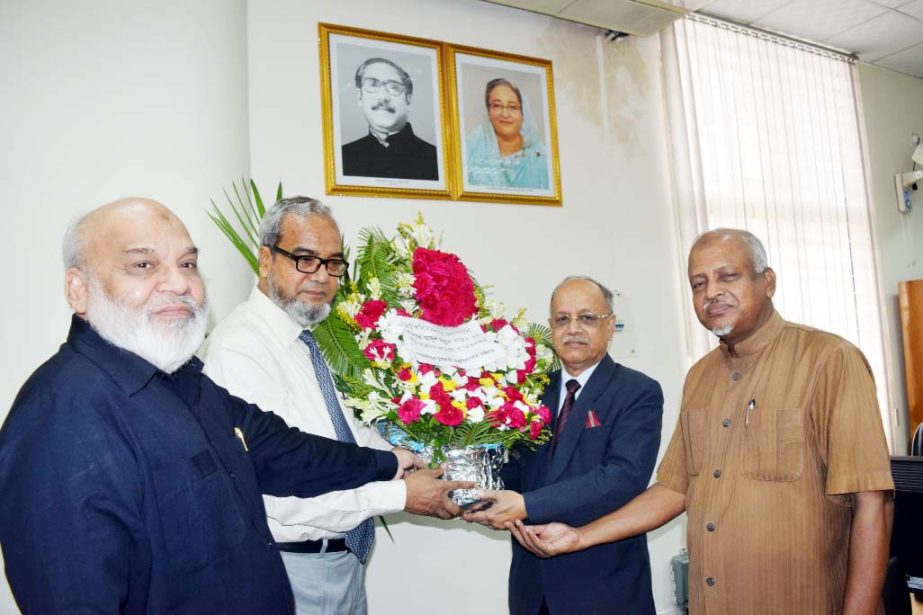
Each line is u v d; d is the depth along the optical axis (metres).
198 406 1.16
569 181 3.41
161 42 2.03
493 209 3.16
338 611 1.54
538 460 1.79
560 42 3.46
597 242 3.46
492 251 3.13
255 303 1.65
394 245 1.74
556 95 3.42
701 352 3.63
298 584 1.48
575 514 1.60
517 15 3.33
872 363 4.64
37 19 1.85
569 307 1.74
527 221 3.25
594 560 1.64
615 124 3.61
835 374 1.37
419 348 1.56
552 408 1.84
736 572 1.40
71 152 1.84
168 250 1.07
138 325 1.02
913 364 4.67
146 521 0.96
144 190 1.94
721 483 1.47
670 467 1.71
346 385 1.59
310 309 1.59
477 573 2.91
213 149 2.10
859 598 1.29
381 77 2.89
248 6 2.64
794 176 4.37
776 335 1.52
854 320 4.57
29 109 1.81
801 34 4.43
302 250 1.57
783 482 1.38
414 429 1.54
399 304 1.65
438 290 1.61
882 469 1.28
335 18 2.82
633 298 3.55
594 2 3.18
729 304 1.49
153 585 0.95
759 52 4.30
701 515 1.50
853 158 4.77
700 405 1.60
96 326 1.02
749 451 1.45
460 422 1.50
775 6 3.99
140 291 1.03
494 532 2.97
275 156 2.63
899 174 5.07
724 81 4.07
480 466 1.63
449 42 3.10
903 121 5.23
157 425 1.00
